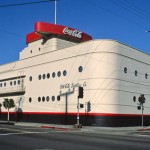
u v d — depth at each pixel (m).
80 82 38.56
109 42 37.22
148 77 44.03
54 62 43.09
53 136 20.89
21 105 48.91
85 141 17.67
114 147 15.02
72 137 20.31
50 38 47.34
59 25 46.75
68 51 40.97
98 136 21.88
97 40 37.41
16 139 18.22
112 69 37.06
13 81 51.97
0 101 55.00
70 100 39.66
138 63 41.91
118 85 37.59
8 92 52.00
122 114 37.88
